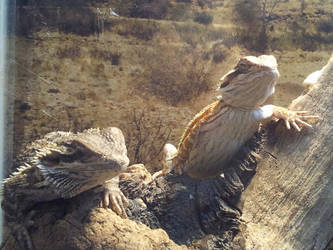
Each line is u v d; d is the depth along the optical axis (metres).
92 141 0.22
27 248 0.23
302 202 0.27
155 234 0.23
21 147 0.35
